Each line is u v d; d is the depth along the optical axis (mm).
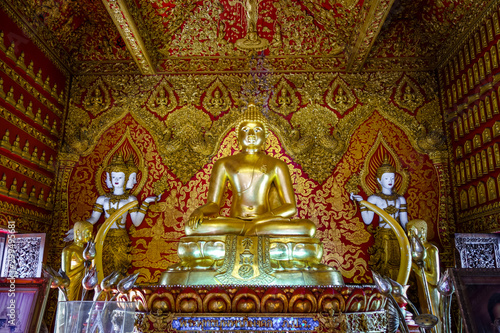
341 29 7133
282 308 3996
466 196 6480
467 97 6340
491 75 5699
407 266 4621
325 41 7461
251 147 6434
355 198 6848
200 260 5098
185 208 6957
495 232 5629
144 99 7469
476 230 6078
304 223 5367
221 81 7535
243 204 6066
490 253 5672
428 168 7000
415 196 6906
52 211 6871
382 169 6840
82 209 6934
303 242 5164
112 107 7430
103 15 7160
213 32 7457
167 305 4012
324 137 7141
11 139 5789
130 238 6824
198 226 5398
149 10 6625
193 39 7520
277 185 6262
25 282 3102
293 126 7312
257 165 6219
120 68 7617
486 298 3078
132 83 7551
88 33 7484
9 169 5727
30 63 6230
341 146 7121
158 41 7371
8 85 5719
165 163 7152
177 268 5047
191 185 7047
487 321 2996
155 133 7301
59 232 6801
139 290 4078
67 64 7453
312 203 6945
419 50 7477
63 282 3523
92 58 7660
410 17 7160
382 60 7508
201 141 7172
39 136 6551
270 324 3930
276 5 7195
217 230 5352
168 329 3941
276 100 7430
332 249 6746
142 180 7078
